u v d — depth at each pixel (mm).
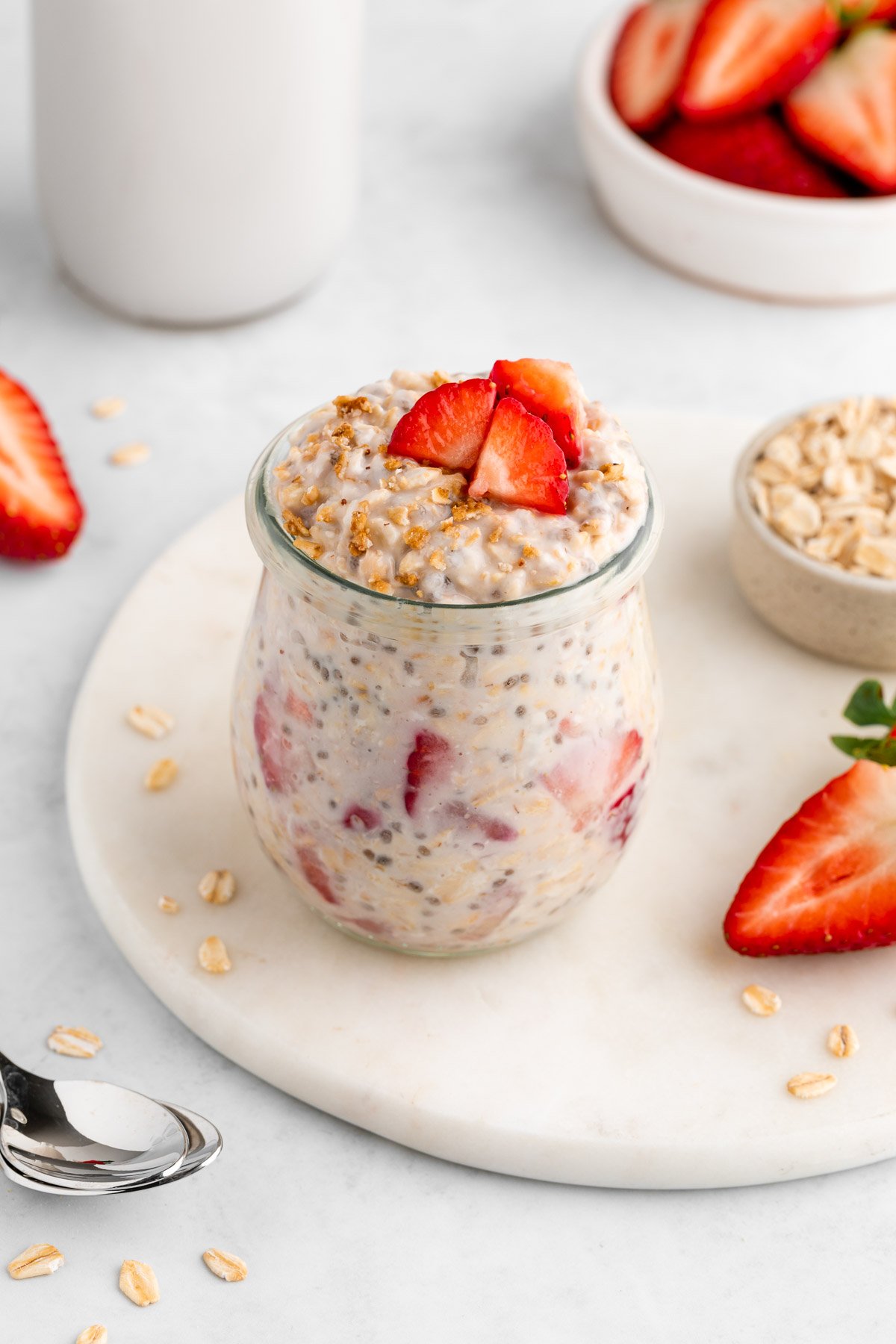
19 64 810
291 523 502
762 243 718
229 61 647
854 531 605
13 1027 538
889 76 732
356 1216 514
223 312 705
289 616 508
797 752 593
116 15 637
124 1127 516
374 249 747
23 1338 495
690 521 646
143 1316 499
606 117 735
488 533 494
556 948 549
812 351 722
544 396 507
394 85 833
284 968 542
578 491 502
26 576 630
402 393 516
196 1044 540
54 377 688
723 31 729
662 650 615
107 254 688
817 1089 525
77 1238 508
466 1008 537
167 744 583
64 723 595
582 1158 517
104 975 549
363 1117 524
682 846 570
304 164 678
